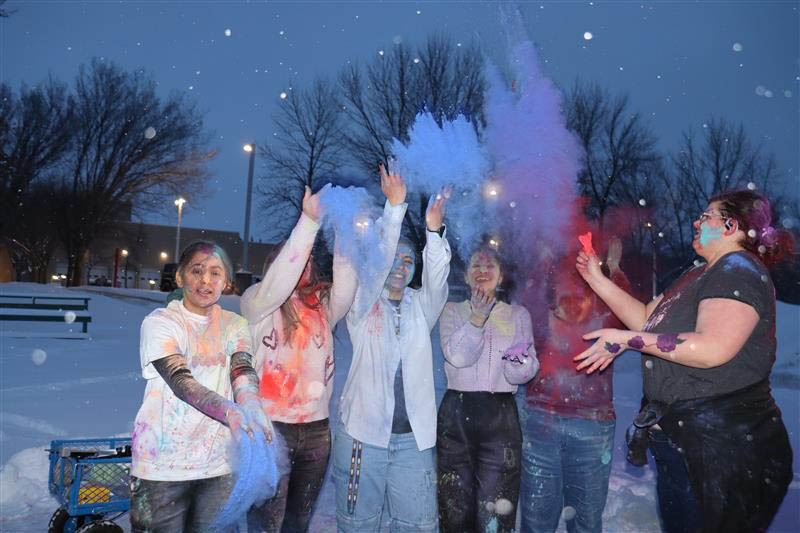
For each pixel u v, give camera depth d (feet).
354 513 12.38
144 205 144.77
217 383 10.36
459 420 13.16
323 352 12.76
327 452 12.76
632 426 11.06
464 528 13.05
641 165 112.98
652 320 10.56
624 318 11.96
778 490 9.23
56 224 138.00
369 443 12.35
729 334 8.84
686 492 10.09
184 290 10.41
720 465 9.18
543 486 13.42
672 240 113.80
